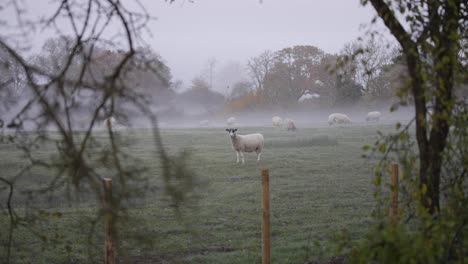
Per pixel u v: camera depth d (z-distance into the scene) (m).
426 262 4.71
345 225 12.07
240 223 12.68
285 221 12.84
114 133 4.70
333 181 19.23
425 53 5.50
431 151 5.95
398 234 4.68
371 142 33.91
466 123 5.69
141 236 5.67
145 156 25.98
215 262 9.23
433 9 5.57
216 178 20.45
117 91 4.34
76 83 4.42
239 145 24.67
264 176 7.96
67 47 4.62
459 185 5.96
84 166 4.54
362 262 4.86
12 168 18.94
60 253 9.71
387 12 5.48
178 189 4.85
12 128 4.39
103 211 4.88
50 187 5.00
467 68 5.80
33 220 5.70
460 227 5.66
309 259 8.99
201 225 12.34
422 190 5.36
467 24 6.04
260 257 9.48
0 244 8.31
